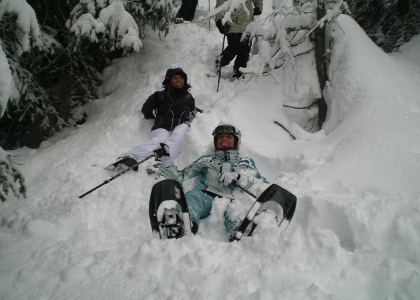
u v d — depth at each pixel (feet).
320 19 12.23
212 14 12.61
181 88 12.42
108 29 14.10
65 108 16.89
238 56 14.96
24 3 8.97
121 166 10.11
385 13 16.52
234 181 8.79
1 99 6.27
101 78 18.24
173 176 9.31
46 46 13.94
